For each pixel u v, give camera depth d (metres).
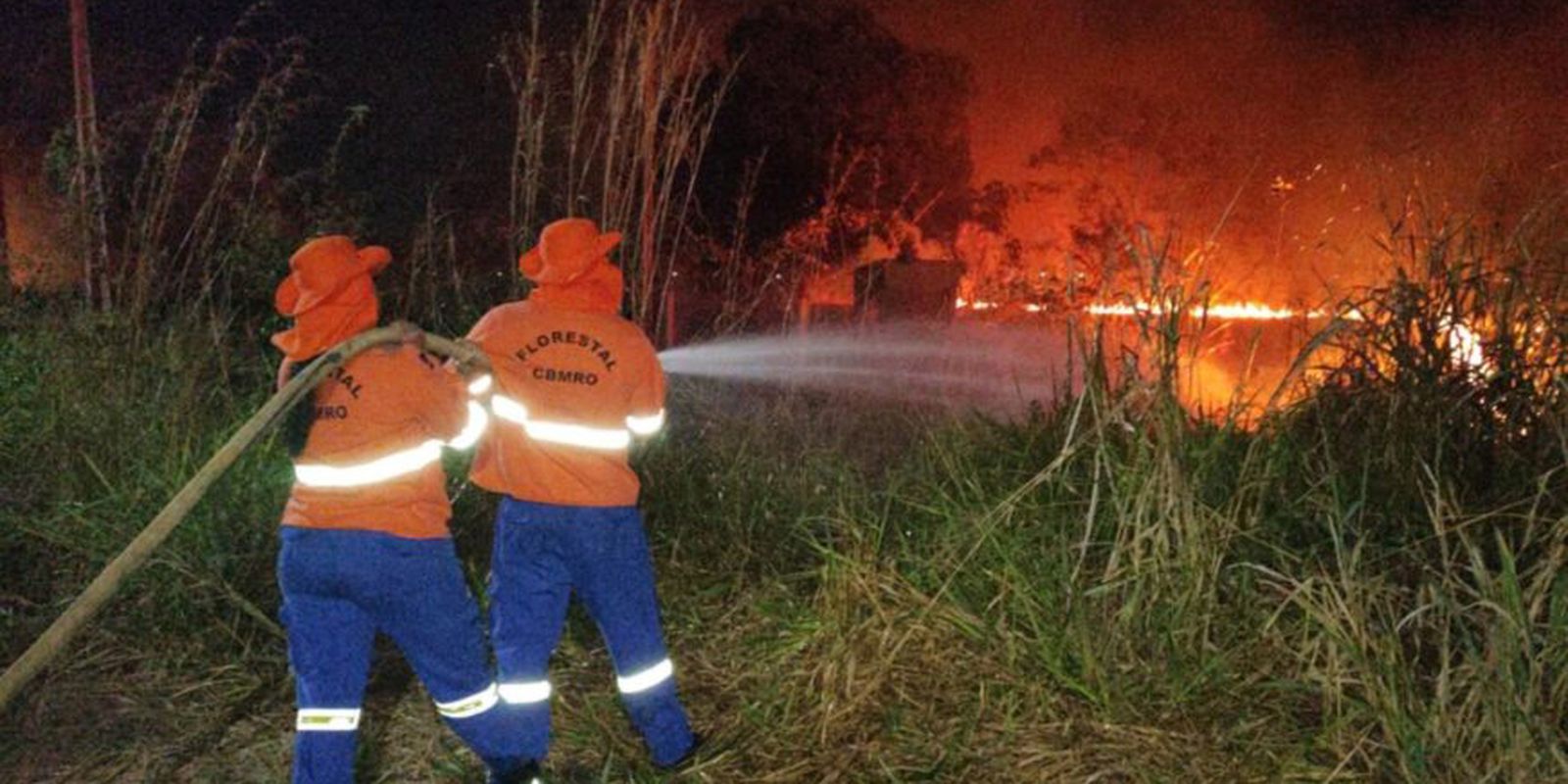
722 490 6.96
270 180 9.05
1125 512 5.25
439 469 4.17
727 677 5.35
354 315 4.05
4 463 6.94
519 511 4.44
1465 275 6.46
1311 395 6.17
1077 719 4.72
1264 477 5.46
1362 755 4.33
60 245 8.48
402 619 4.05
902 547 5.86
